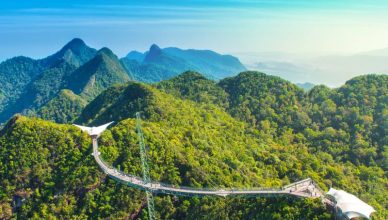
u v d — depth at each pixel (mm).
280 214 132125
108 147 188750
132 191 169125
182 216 162125
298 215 128375
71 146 193375
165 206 164125
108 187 171125
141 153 178750
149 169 178750
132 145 191000
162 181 175250
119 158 185625
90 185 172125
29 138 195375
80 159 185875
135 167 179250
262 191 150875
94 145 193500
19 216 167000
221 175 182250
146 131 199875
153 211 159750
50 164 186375
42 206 167750
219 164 194250
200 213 156500
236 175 187000
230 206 152250
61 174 180125
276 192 144250
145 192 169125
